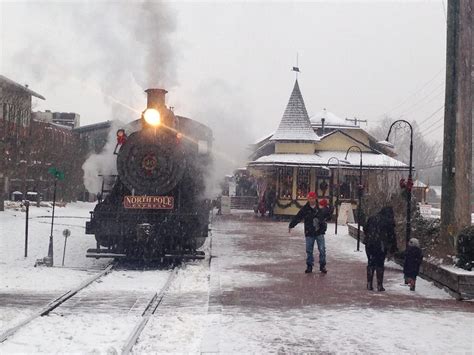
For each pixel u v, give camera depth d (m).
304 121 35.25
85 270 13.59
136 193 14.64
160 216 14.62
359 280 12.25
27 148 33.22
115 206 14.75
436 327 8.02
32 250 17.48
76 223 25.19
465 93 12.20
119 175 14.62
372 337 7.42
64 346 6.80
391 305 9.59
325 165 32.47
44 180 36.56
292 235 22.56
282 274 12.87
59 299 9.51
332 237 21.95
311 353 6.66
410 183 13.98
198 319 8.27
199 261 15.24
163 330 7.63
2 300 9.55
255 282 11.71
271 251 17.30
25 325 7.67
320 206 13.46
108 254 14.41
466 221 11.99
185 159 14.86
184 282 12.00
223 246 18.38
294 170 33.31
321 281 12.02
